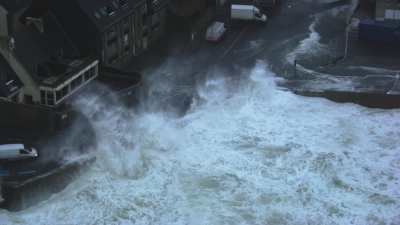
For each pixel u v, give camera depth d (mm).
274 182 80500
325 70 103250
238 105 94812
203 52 107062
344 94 96000
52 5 91062
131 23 100438
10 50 81125
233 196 77812
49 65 86438
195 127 89875
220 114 92750
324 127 91188
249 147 86875
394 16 113875
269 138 88750
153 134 87312
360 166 83875
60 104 84125
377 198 78438
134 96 89875
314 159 84562
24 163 76625
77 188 77312
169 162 83062
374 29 110688
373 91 96375
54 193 76000
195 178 80625
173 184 79500
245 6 117125
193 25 112750
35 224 71750
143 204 75938
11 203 72688
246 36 113688
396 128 91438
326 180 81125
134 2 100062
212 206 76125
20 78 82812
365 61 105938
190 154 84875
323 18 121000
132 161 82500
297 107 95062
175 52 106312
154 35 108250
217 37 109438
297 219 74500
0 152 75875
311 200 77750
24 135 80875
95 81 90750
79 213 74062
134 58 103375
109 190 77562
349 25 117688
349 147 87188
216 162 83688
